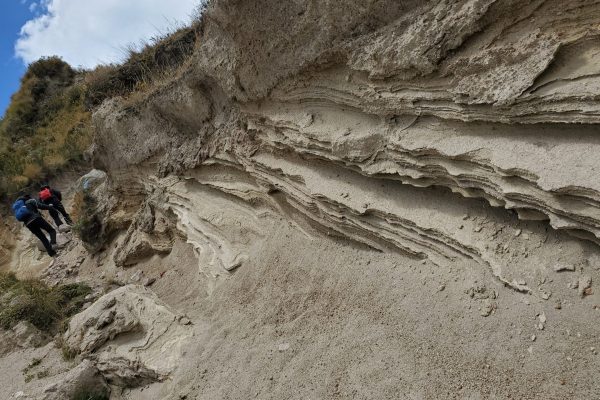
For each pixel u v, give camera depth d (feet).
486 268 10.64
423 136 11.47
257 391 12.21
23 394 16.43
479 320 10.14
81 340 17.84
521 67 9.04
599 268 8.79
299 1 13.87
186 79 21.15
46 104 63.67
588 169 8.10
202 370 14.10
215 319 16.71
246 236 19.43
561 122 8.59
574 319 8.77
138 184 30.12
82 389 15.39
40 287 27.94
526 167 8.97
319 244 16.12
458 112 10.42
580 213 8.36
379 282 13.17
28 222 38.24
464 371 9.68
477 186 10.47
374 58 11.92
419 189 12.59
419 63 10.73
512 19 9.39
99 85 35.96
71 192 49.90
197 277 20.84
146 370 14.94
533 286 9.57
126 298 18.44
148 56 33.86
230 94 18.26
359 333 12.19
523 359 9.04
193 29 30.66
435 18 10.57
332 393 10.98
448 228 11.53
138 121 27.27
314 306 14.28
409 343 11.04
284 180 17.10
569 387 8.21
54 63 68.23
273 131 16.99
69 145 53.57
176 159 23.81
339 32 13.35
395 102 11.92
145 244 27.37
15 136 60.34
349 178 14.49
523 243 10.15
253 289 16.93
